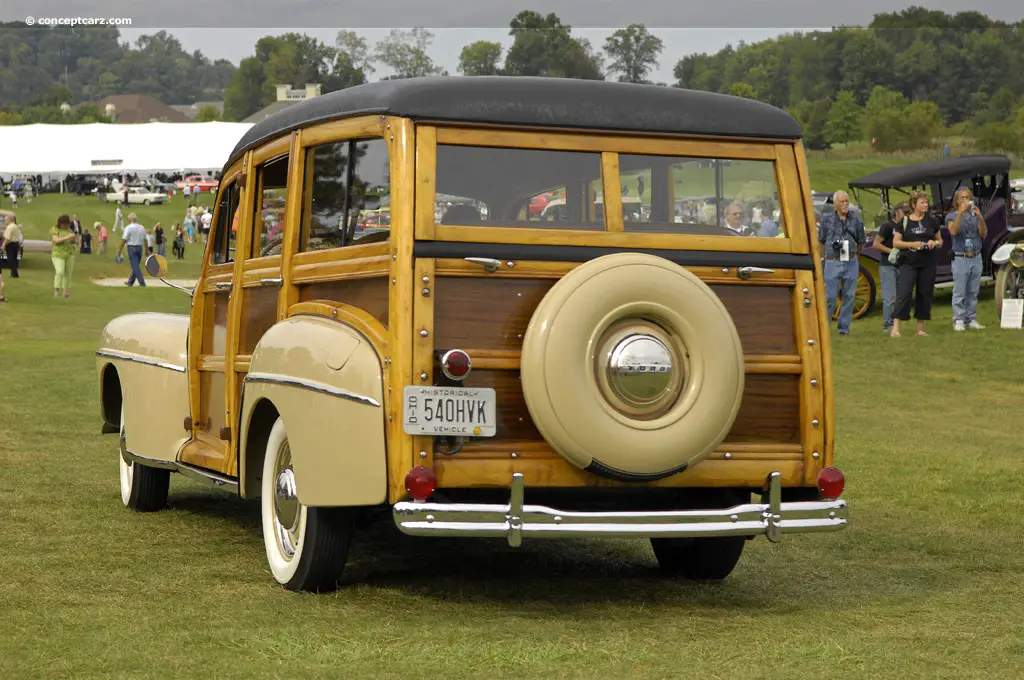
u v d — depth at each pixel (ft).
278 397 17.03
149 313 25.30
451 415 15.46
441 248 15.89
